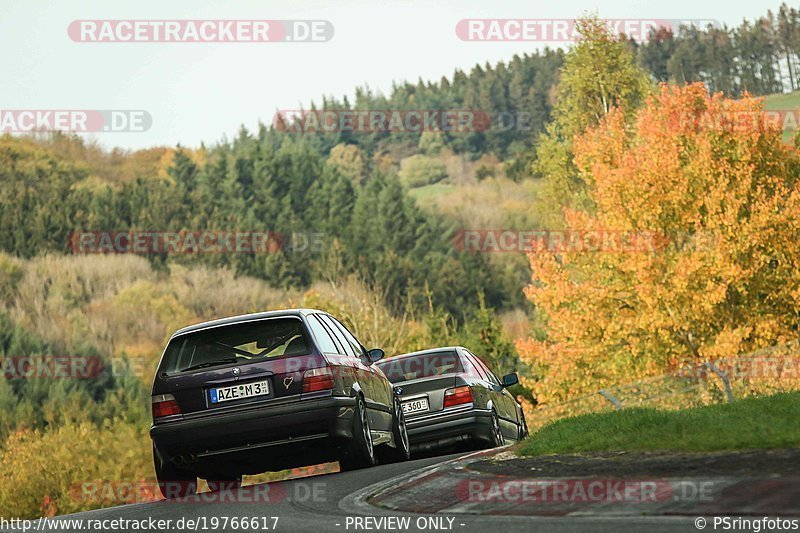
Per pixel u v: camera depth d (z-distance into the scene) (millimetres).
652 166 131125
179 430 41250
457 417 60406
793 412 37875
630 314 134625
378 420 48406
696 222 128500
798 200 126750
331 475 43062
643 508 25438
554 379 138250
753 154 132250
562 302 139250
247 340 42812
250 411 41188
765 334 125375
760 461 27891
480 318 190500
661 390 72812
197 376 41719
